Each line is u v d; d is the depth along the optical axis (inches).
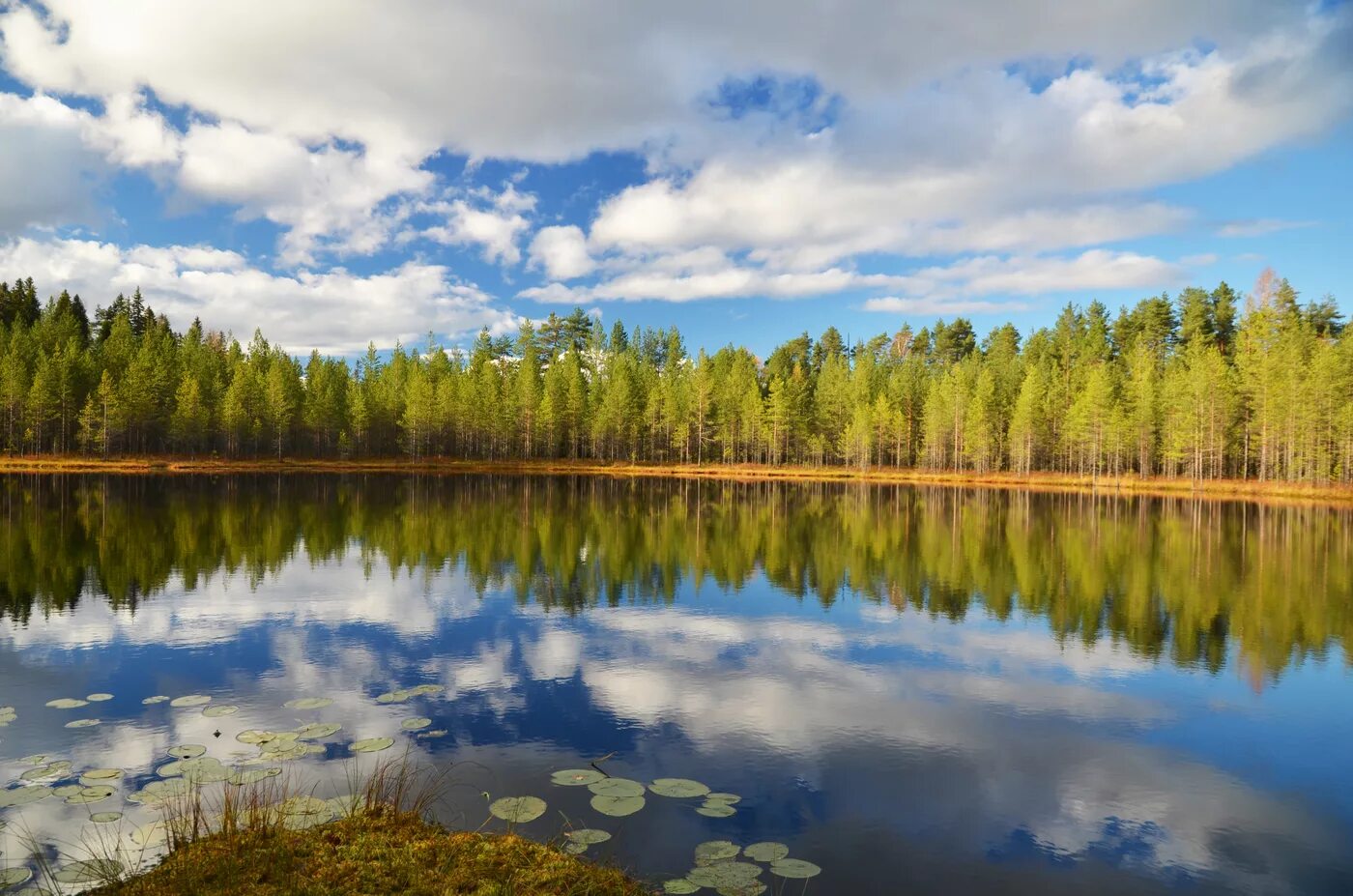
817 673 717.9
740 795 452.8
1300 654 799.1
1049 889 363.9
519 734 542.9
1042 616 975.0
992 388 4407.0
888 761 514.9
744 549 1512.1
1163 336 5024.6
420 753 501.0
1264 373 3393.2
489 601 1009.5
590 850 374.3
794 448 5009.8
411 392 4554.6
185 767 463.2
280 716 567.5
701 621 917.8
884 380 5295.3
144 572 1155.9
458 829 387.2
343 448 4527.6
